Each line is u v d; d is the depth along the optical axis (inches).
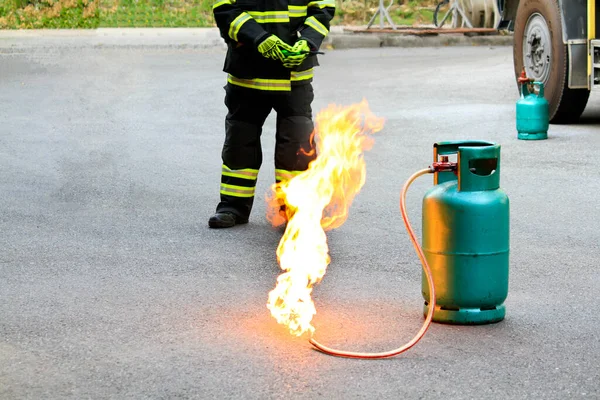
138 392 150.3
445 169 176.4
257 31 239.9
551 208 272.2
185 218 269.6
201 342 171.6
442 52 761.0
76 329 179.5
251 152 258.8
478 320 177.5
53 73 617.9
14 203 288.7
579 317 182.9
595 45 396.8
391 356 163.0
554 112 422.0
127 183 315.3
